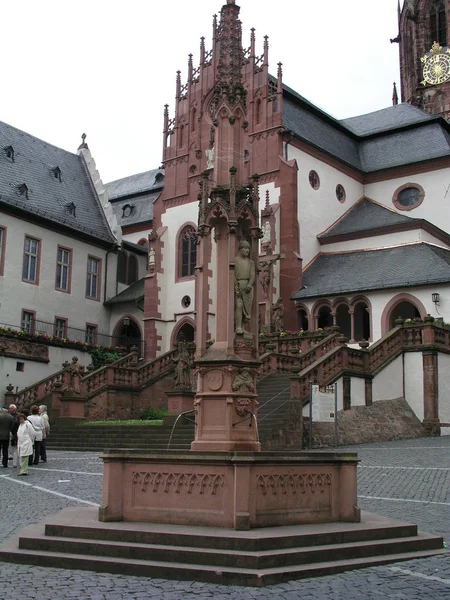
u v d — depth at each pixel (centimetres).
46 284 5119
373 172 5459
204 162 5225
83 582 888
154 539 992
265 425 2645
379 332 4119
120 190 7138
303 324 4547
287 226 4653
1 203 4791
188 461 1060
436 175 5191
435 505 1519
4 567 964
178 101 5425
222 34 1444
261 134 4866
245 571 899
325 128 5497
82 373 3959
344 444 2866
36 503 1547
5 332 4250
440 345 3406
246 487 1026
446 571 963
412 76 7550
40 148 5716
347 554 1005
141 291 5619
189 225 5228
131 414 3922
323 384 2897
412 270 4184
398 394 3353
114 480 1095
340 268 4612
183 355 3167
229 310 1248
